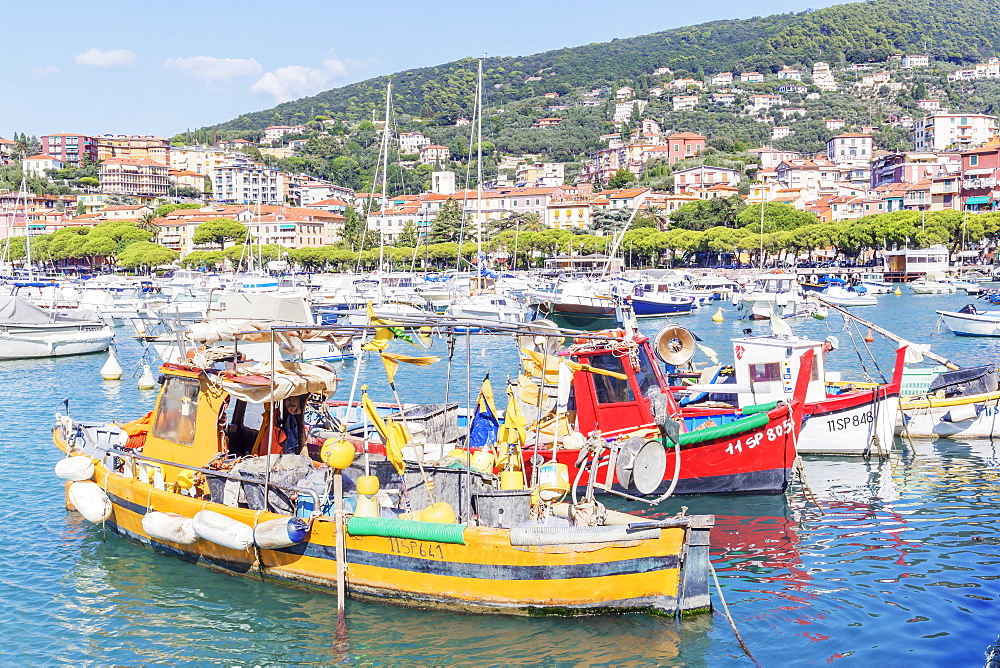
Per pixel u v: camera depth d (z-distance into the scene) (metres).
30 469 25.27
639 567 13.98
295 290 73.25
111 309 74.62
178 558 17.67
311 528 15.22
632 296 80.12
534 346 24.22
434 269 148.25
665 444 20.09
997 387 28.12
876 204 172.38
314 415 22.00
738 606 15.09
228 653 13.91
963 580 16.16
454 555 14.21
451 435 21.20
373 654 13.58
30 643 14.42
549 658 13.30
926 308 84.75
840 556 17.42
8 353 52.16
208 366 17.77
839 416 24.94
